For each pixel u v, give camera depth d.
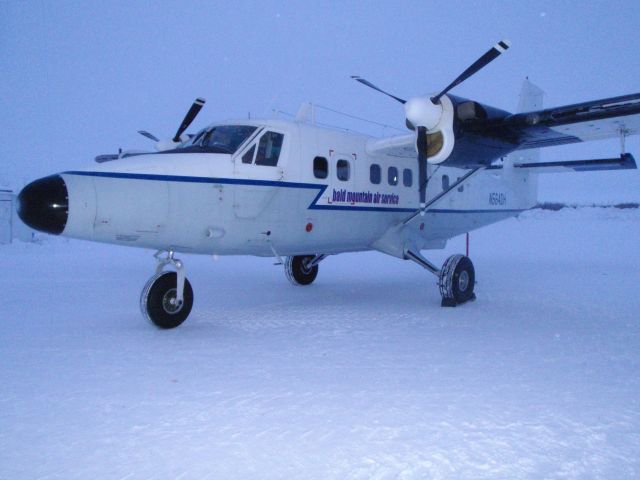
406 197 9.23
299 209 7.48
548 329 6.51
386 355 5.27
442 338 6.02
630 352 5.40
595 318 7.22
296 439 3.32
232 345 5.66
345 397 4.05
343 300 8.89
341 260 17.02
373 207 8.59
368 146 8.45
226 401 3.96
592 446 3.22
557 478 2.84
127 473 2.88
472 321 7.02
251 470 2.92
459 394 4.12
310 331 6.38
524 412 3.76
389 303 8.59
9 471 2.89
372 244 9.16
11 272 12.42
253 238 7.16
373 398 4.03
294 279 10.73
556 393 4.15
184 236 6.50
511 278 11.73
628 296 9.17
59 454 3.09
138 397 4.03
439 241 10.98
